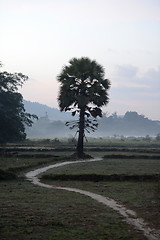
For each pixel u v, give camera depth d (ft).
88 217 44.65
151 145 228.43
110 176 80.07
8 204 50.49
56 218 43.57
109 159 135.03
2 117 208.13
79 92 137.80
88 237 36.68
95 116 138.51
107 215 45.96
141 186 70.90
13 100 223.51
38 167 103.81
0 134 210.79
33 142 240.12
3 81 219.82
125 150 177.27
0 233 37.06
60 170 92.32
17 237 36.04
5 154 130.00
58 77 140.36
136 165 107.65
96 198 57.82
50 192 62.03
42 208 48.52
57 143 236.02
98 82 137.59
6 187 66.90
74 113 139.33
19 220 41.98
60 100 139.23
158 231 40.04
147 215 46.68
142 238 37.27
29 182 75.61
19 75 224.53
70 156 134.00
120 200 56.08
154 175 80.18
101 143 242.78
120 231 39.19
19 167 95.04
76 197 57.72
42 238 35.94
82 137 137.39
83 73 135.95
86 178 80.07
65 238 36.04
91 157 137.69
